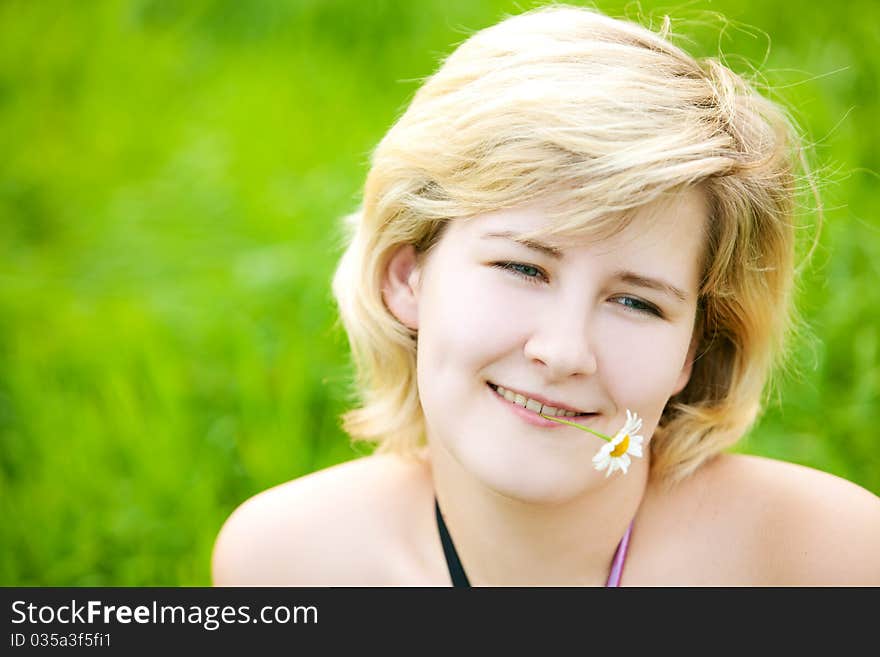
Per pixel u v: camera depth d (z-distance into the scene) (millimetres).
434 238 3121
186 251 6492
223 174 7055
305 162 7086
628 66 3002
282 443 5062
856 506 3455
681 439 3424
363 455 5051
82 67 8305
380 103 7461
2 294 6156
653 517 3406
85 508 4879
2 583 4637
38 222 6977
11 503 4871
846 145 5867
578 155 2771
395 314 3355
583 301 2787
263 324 5691
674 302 2875
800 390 5008
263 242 6445
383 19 8148
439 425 3020
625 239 2760
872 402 4969
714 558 3359
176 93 8109
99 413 5312
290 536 3635
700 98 3004
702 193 2895
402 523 3551
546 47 3062
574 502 3139
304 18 8438
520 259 2818
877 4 6660
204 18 8742
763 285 3232
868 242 5457
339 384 5277
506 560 3291
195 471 4988
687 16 6781
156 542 4699
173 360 5523
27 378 5418
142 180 7332
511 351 2852
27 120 7848
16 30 8453
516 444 2898
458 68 3182
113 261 6500
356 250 3516
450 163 2971
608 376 2840
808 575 3359
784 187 3189
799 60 6426
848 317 5230
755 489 3447
